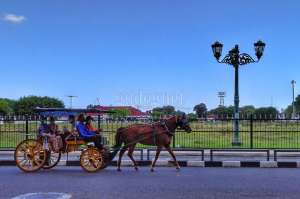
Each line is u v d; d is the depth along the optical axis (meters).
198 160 20.44
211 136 29.78
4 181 14.73
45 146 17.77
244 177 15.66
